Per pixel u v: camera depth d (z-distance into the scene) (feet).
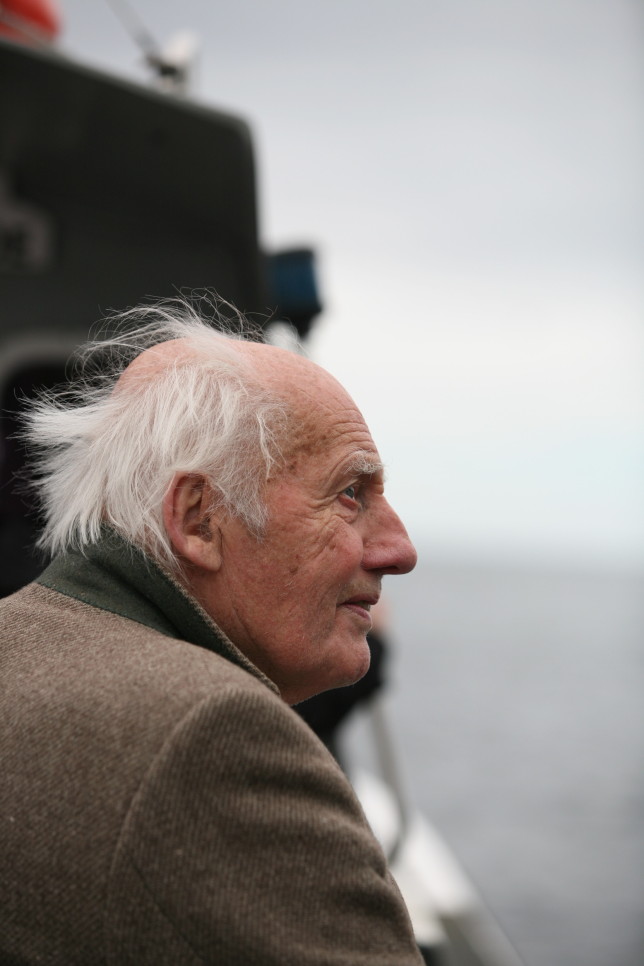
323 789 5.57
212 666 5.66
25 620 6.33
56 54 10.69
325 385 6.69
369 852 5.58
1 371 11.93
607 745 146.92
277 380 6.54
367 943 5.39
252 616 6.41
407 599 577.43
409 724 154.61
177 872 5.10
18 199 11.93
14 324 11.96
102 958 5.12
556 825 97.71
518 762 129.80
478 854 86.22
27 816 5.41
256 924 5.14
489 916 13.83
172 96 11.26
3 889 5.38
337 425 6.57
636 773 126.31
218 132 11.52
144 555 6.29
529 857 85.51
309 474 6.44
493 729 155.22
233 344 6.78
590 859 85.66
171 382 6.51
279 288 13.44
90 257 12.21
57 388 12.06
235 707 5.37
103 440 6.59
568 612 543.39
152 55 13.32
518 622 437.58
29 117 11.29
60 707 5.64
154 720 5.35
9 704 5.82
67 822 5.30
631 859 86.02
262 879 5.23
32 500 11.42
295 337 8.23
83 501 6.56
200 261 12.32
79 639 6.09
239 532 6.35
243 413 6.36
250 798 5.32
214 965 5.08
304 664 6.48
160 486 6.30
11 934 5.31
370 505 6.81
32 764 5.52
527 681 223.71
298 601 6.41
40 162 11.91
